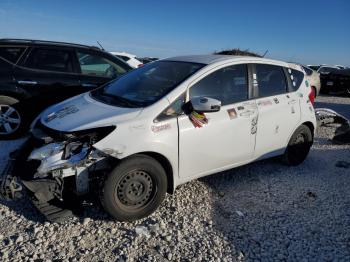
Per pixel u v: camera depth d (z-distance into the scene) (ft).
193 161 12.82
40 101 18.98
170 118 12.02
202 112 12.26
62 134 11.08
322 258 10.73
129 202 11.59
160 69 14.47
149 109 11.79
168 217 12.28
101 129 11.08
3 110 18.56
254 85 15.01
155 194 12.00
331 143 23.50
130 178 11.41
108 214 11.63
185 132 12.28
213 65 13.74
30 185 10.66
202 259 10.23
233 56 15.10
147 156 11.57
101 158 11.10
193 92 12.81
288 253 10.85
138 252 10.32
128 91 13.52
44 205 11.28
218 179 15.80
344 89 53.78
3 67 18.28
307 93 17.72
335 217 13.23
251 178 16.24
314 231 12.16
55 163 10.68
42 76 18.85
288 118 16.28
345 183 16.58
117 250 10.33
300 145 17.88
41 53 19.13
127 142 11.05
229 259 10.35
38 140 11.37
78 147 10.96
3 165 15.03
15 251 9.89
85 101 13.50
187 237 11.23
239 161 14.62
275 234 11.81
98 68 20.52
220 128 13.29
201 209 13.03
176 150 12.16
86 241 10.64
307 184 16.08
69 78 19.43
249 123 14.37
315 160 19.66
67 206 11.59
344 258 10.79
